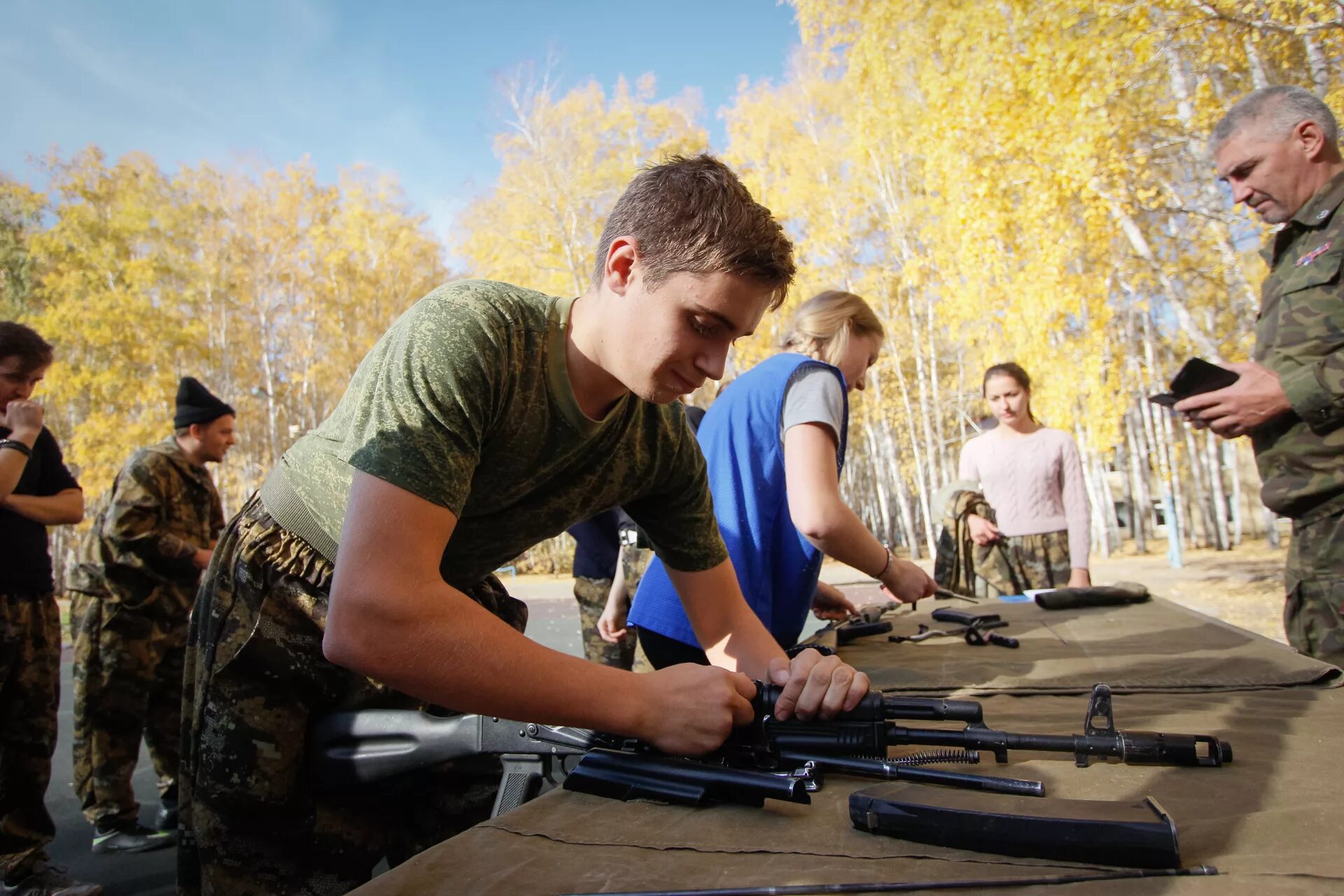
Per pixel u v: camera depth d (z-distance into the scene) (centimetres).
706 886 85
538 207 2305
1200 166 976
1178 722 142
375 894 87
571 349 131
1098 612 269
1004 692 170
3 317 2425
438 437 111
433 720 141
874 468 2827
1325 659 237
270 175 2988
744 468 212
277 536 151
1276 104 246
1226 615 960
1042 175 984
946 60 1130
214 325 2939
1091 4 821
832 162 2405
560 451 136
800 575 218
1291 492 237
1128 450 2128
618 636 354
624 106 2316
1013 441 431
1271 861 84
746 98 2586
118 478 366
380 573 103
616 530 388
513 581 1784
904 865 89
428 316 120
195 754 155
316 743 151
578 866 92
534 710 109
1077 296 1077
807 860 92
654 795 114
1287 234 252
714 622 164
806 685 126
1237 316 1033
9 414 293
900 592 219
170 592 360
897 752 138
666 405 154
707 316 114
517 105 2305
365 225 3011
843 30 1546
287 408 3166
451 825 171
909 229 2208
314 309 2956
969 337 1502
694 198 113
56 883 285
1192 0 754
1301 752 122
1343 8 676
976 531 413
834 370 207
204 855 152
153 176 2759
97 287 2411
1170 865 85
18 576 283
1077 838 88
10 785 282
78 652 349
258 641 148
